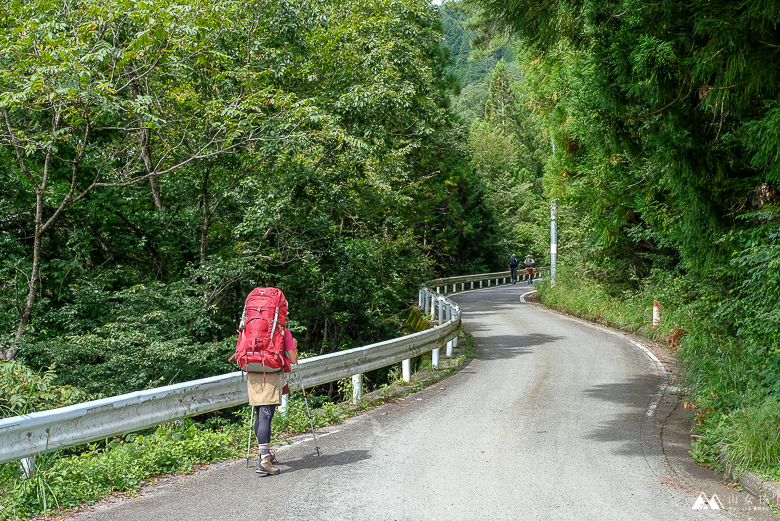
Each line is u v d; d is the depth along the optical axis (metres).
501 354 15.82
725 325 12.43
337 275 17.31
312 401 11.83
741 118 8.33
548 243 48.56
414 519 4.82
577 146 20.50
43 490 4.99
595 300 24.95
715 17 6.73
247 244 14.89
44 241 14.79
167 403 6.58
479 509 5.06
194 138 14.55
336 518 4.82
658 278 21.80
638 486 5.81
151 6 11.05
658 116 8.87
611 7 7.61
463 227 49.12
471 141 69.75
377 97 16.09
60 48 10.55
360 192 19.48
